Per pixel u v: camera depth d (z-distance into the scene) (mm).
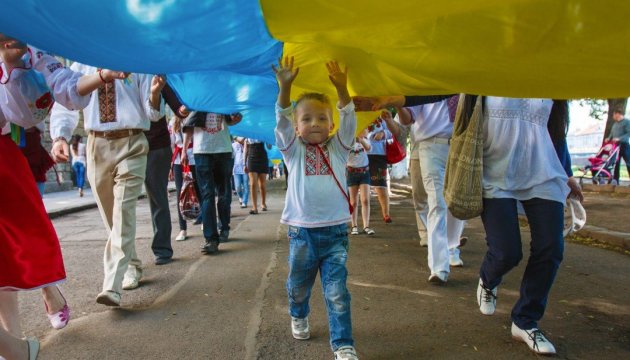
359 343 2885
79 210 11180
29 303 3650
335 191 2740
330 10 1808
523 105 2811
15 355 2127
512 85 2375
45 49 1926
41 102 2312
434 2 1769
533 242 2721
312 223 2676
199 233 7008
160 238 4945
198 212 6246
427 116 4273
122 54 1966
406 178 22906
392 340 2924
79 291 3973
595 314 3363
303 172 2748
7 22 1713
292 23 1901
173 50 1955
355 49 2434
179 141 6551
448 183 3041
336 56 2574
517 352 2742
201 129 5430
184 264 4914
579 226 3174
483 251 5570
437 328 3107
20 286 2148
